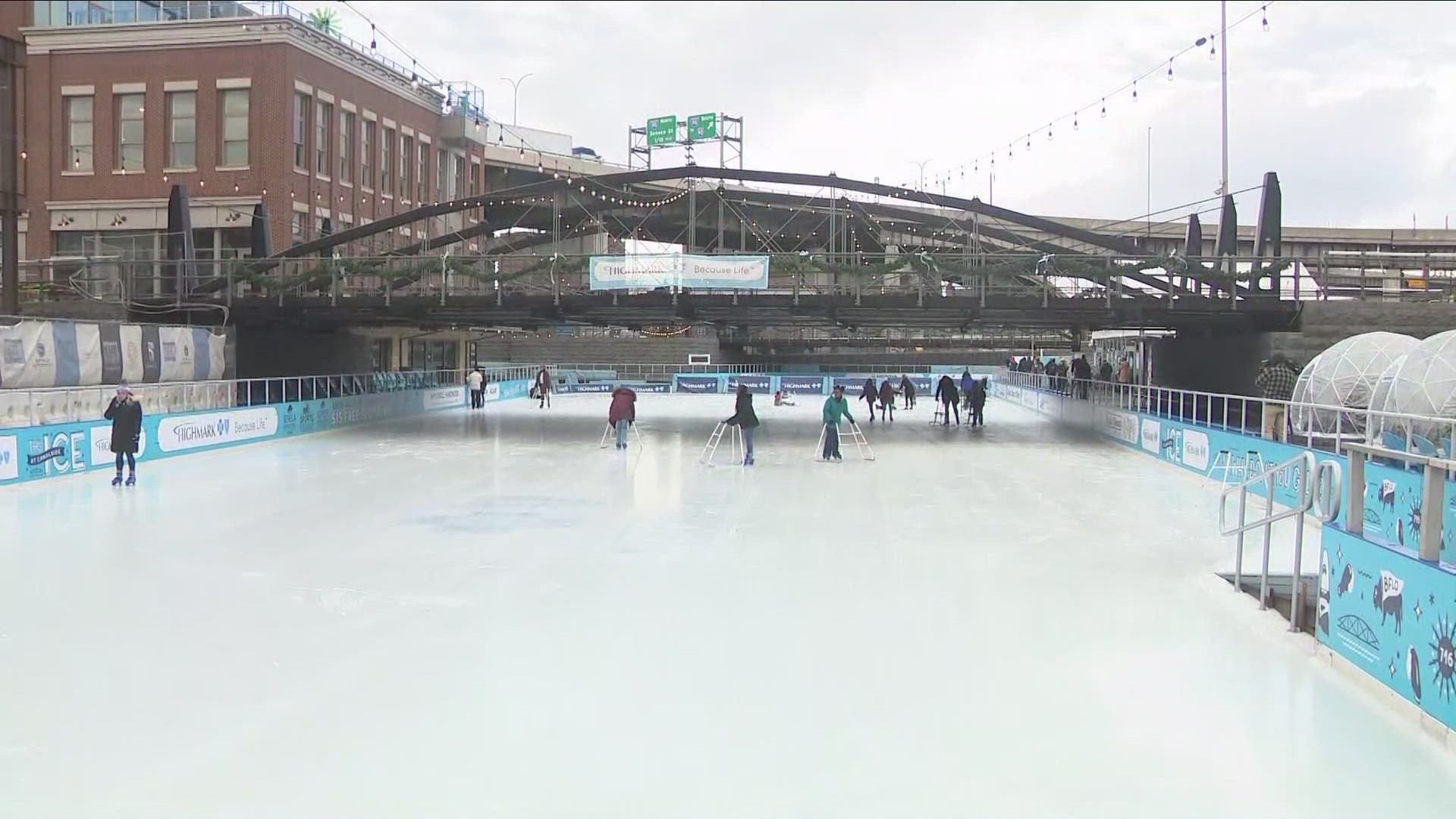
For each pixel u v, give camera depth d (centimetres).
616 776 562
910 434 3169
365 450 2533
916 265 2688
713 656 786
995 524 1437
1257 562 1158
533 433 3080
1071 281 2906
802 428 3397
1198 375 3089
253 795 538
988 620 901
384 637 834
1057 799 538
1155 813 521
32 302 3158
